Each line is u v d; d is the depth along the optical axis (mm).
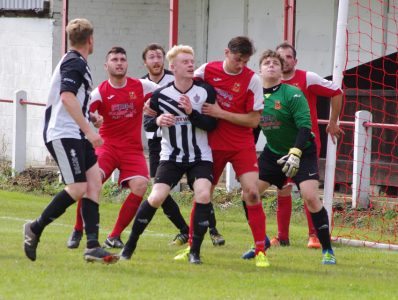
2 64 56594
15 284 21938
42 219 24203
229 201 41875
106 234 33000
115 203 43562
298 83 29422
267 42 51344
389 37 45844
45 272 23453
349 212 38469
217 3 53438
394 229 35875
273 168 28125
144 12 54375
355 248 31375
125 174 29031
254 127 25672
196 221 25297
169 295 21016
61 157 23750
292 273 24656
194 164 25234
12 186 48438
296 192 40562
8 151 56188
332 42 48562
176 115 24984
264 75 26766
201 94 24953
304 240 32312
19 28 55500
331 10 48562
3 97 56531
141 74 54625
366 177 39000
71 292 21156
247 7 52062
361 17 46625
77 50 23953
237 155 25750
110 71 28828
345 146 42000
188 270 24438
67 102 23203
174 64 24906
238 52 24938
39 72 54625
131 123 29094
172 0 43906
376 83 43969
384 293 22203
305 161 26797
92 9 53875
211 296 21016
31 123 55062
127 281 22594
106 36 54125
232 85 25375
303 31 49656
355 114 39781
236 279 23375
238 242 31375
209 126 25016
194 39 54312
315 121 29875
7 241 29031
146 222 25422
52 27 54000
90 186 24359
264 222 25812
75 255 26578
